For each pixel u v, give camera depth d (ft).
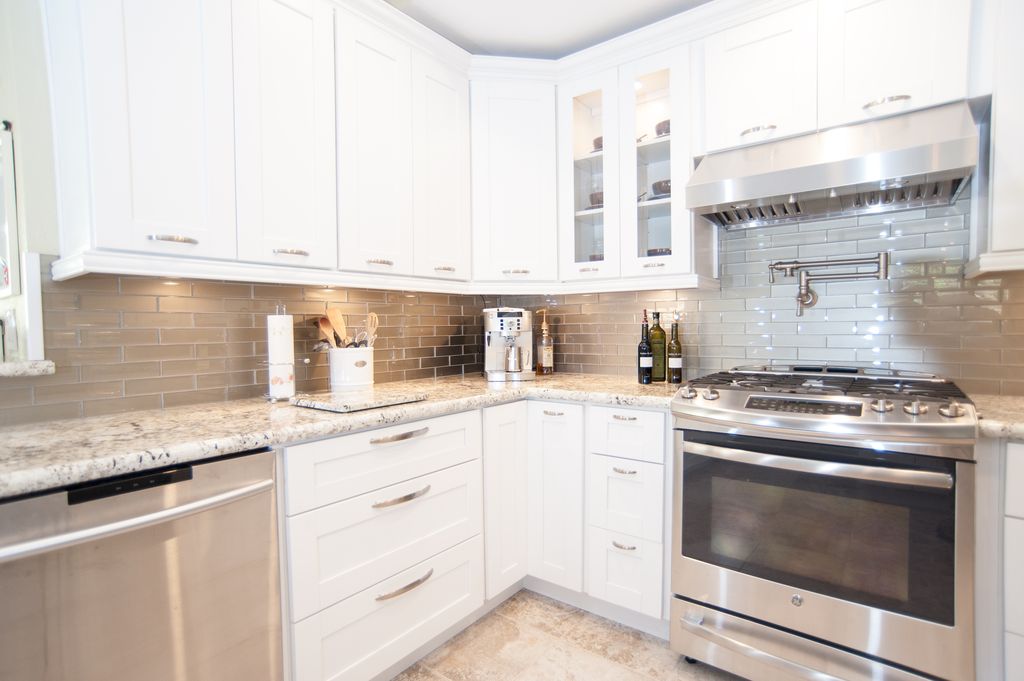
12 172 4.42
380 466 4.88
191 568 3.57
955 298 5.65
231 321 5.64
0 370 4.13
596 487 6.17
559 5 6.39
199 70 4.45
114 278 4.80
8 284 4.51
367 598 4.75
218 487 3.69
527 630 6.09
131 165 4.05
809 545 4.66
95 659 3.16
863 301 6.15
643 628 6.06
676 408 5.30
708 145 6.23
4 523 2.81
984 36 4.81
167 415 4.69
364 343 6.33
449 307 8.45
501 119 7.34
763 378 5.85
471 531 5.92
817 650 4.60
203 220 4.47
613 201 7.02
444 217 6.87
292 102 5.14
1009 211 4.60
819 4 5.50
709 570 5.19
